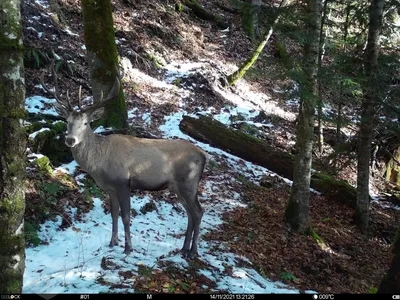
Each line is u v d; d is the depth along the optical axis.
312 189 11.27
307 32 7.75
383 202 12.26
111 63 9.81
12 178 4.46
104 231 6.94
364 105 9.79
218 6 21.12
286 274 6.98
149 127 11.17
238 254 7.14
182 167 6.39
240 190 9.95
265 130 13.43
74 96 10.82
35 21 12.27
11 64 4.39
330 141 14.28
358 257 8.70
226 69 16.33
